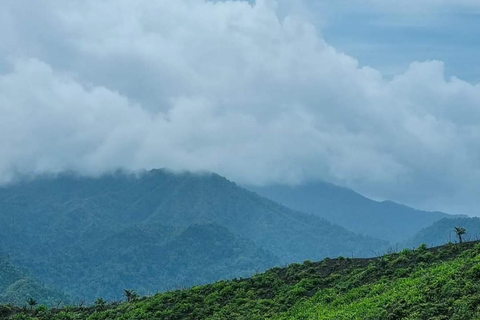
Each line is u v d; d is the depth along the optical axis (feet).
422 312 165.17
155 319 225.97
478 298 161.48
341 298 203.41
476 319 151.23
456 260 200.44
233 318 211.61
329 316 188.75
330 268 242.58
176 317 225.15
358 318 177.88
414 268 210.38
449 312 160.97
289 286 231.71
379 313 175.63
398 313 170.50
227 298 236.02
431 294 174.81
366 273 221.25
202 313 223.71
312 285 226.99
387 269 218.79
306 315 199.00
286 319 202.08
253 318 208.03
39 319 243.60
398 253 235.40
